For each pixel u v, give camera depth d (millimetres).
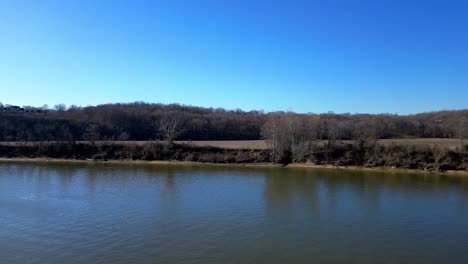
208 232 33812
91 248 29891
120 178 59625
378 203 44062
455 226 35875
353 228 35188
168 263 27250
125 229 34406
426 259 28484
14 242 31094
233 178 60000
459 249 30391
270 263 27438
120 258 28031
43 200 44688
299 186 53656
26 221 36531
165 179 58938
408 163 67062
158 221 36781
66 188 51594
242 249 29938
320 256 28766
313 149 74000
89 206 42062
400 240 32250
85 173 64312
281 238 32438
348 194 48500
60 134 103375
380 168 68000
